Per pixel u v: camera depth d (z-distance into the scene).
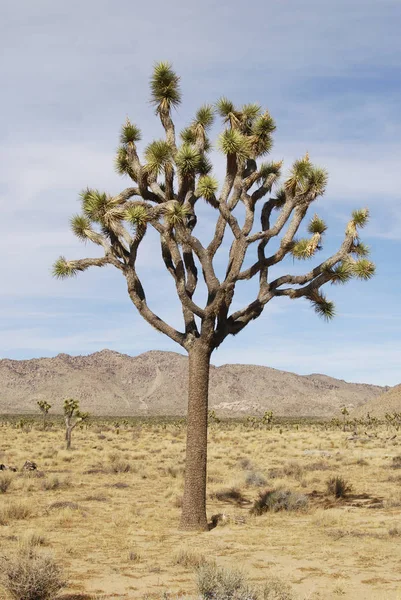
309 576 10.38
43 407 73.44
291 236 15.52
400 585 9.72
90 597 9.07
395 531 14.06
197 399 15.15
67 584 9.70
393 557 11.78
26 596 8.70
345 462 34.06
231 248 16.11
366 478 27.06
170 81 15.98
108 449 44.97
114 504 19.53
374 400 181.75
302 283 15.88
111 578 10.23
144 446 48.59
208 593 8.34
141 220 14.55
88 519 16.30
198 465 15.03
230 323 15.30
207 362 15.34
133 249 15.19
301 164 15.09
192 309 14.74
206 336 15.05
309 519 16.73
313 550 12.49
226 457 39.44
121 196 15.84
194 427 15.10
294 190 15.43
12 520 16.02
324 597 8.97
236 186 15.34
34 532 13.34
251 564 11.24
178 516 17.00
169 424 112.56
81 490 22.88
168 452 43.09
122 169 16.84
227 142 14.86
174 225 14.55
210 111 16.64
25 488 22.52
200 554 11.62
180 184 15.28
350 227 15.94
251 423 103.50
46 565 9.12
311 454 41.47
